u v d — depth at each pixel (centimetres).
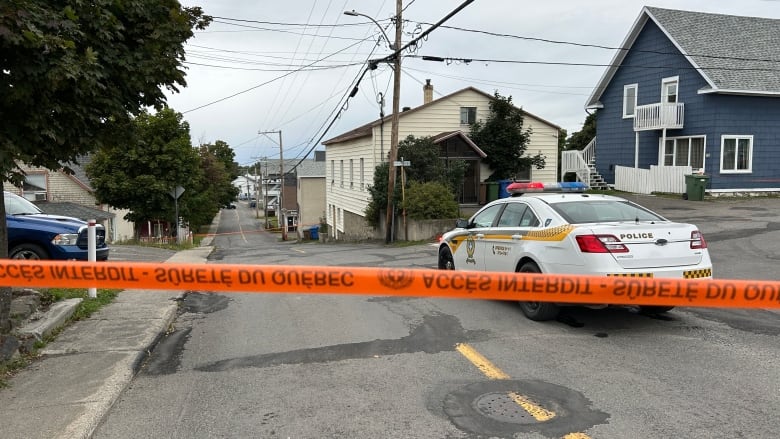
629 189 2602
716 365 507
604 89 2847
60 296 786
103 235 1094
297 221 5725
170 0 609
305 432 391
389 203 2159
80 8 527
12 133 505
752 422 390
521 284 387
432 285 389
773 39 2470
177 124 3006
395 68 2022
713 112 2230
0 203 579
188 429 400
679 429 382
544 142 2636
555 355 546
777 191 2325
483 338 611
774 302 374
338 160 3384
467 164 2336
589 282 384
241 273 391
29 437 376
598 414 407
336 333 651
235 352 586
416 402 437
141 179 2862
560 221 669
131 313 743
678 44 2305
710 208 1927
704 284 378
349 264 1338
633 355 541
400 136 2455
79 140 560
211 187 6262
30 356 548
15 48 468
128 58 568
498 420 400
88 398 443
